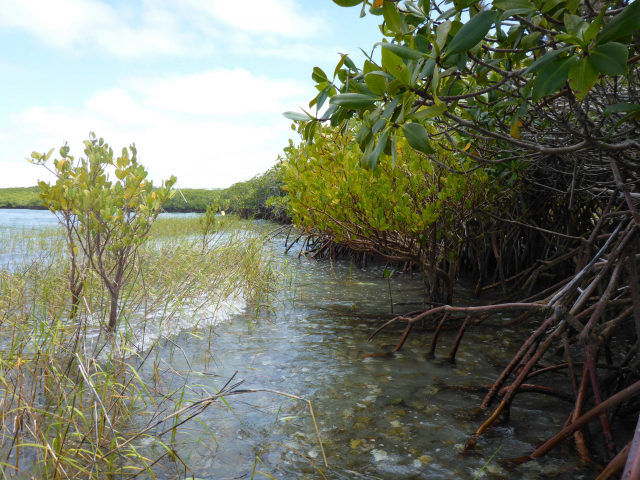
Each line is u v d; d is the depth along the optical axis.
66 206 3.75
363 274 7.66
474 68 2.11
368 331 4.40
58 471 1.96
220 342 3.96
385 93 1.62
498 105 2.19
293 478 2.04
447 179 4.15
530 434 2.43
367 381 3.15
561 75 1.30
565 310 2.57
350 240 4.68
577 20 1.30
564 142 3.17
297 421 2.58
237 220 16.14
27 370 2.97
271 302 5.50
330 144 4.62
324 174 4.63
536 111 2.26
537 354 2.57
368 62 1.90
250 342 3.99
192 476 2.00
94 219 3.78
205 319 4.63
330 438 2.40
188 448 2.28
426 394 2.94
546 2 1.46
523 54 1.81
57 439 2.09
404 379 3.19
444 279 4.73
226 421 2.58
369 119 1.82
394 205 4.23
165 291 5.17
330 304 5.50
